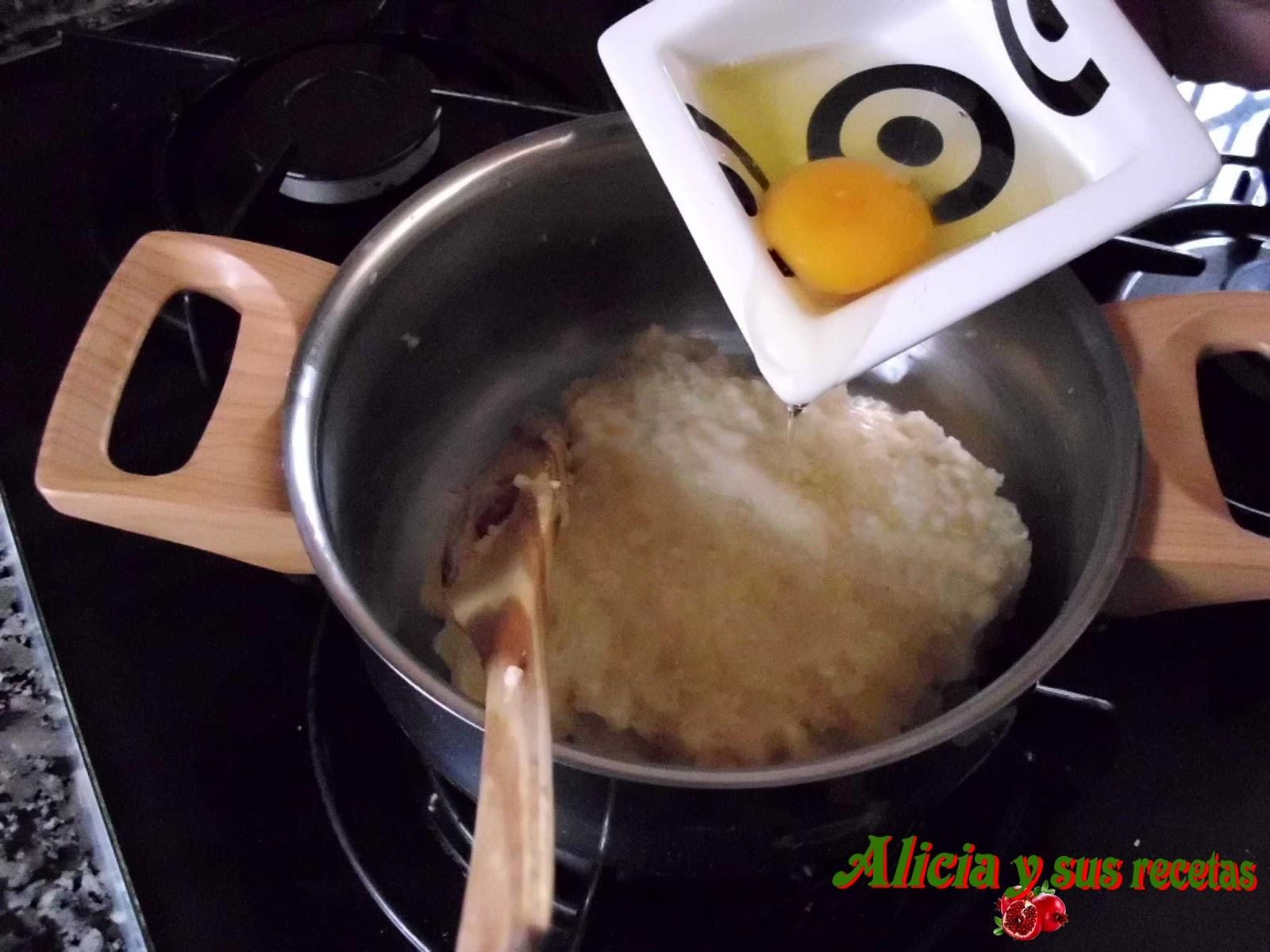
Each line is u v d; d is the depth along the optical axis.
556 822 0.26
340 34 0.42
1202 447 0.31
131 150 0.40
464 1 0.43
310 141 0.39
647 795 0.24
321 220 0.39
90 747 0.31
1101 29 0.25
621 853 0.27
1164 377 0.32
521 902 0.23
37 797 0.30
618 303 0.40
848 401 0.38
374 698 0.32
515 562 0.32
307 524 0.27
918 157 0.27
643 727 0.32
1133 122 0.24
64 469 0.29
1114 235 0.23
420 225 0.31
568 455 0.37
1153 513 0.30
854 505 0.35
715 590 0.34
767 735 0.31
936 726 0.24
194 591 0.34
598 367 0.41
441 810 0.30
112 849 0.29
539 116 0.40
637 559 0.34
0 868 0.29
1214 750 0.32
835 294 0.26
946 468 0.36
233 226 0.36
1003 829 0.30
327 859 0.30
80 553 0.34
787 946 0.29
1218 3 0.36
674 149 0.25
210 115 0.40
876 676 0.32
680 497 0.36
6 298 0.38
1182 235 0.39
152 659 0.32
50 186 0.41
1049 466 0.34
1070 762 0.32
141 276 0.32
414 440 0.37
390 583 0.36
